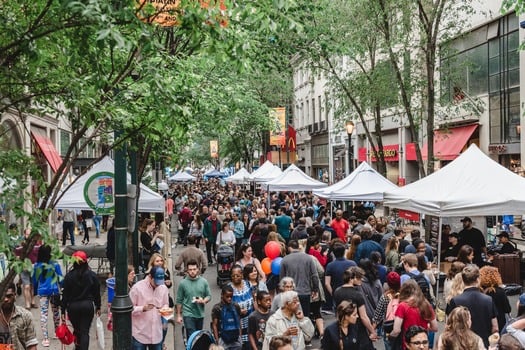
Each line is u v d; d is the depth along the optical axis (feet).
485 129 89.04
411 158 114.11
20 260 16.34
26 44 18.62
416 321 23.63
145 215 77.25
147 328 27.45
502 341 18.28
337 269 34.27
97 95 21.54
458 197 39.50
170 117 22.63
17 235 17.47
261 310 25.32
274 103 131.44
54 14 18.81
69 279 29.48
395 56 67.41
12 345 20.72
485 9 86.48
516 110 80.74
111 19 17.02
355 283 24.66
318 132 176.35
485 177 40.55
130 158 40.16
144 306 27.20
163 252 61.72
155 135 26.02
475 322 23.67
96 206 36.50
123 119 23.08
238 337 26.76
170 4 20.89
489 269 26.48
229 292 26.66
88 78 21.86
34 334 22.88
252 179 107.65
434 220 58.75
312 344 34.76
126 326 24.62
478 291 24.18
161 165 104.06
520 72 78.07
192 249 38.78
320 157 180.65
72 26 18.79
